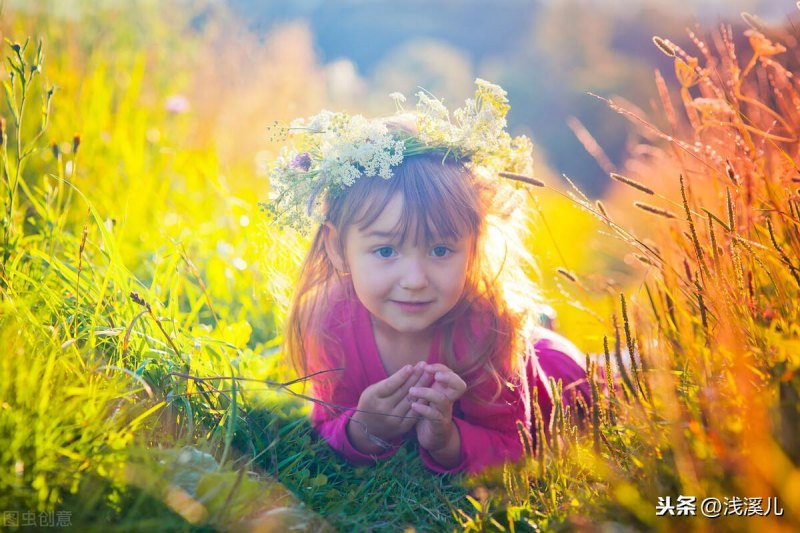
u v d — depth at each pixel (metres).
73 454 1.42
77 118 3.33
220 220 3.30
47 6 3.80
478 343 1.99
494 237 2.02
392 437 1.99
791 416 1.31
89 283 2.06
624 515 1.46
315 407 2.12
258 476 1.69
